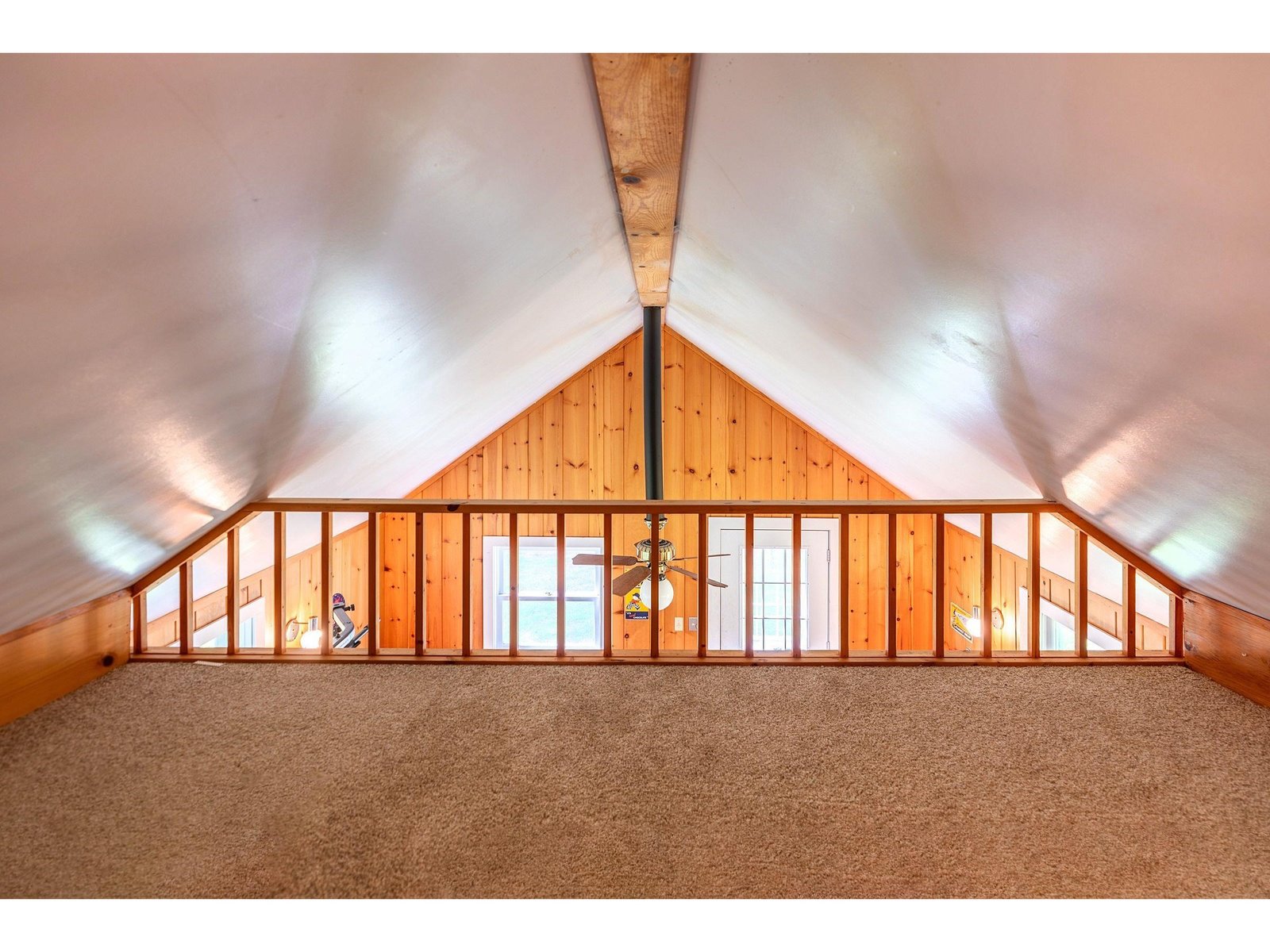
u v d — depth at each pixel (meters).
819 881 1.64
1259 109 0.70
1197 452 1.55
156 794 1.97
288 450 2.52
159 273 1.09
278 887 1.61
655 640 3.00
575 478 6.04
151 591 3.26
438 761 2.15
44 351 1.07
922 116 1.06
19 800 1.94
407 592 6.18
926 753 2.21
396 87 1.04
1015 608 4.79
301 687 2.70
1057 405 1.79
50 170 0.79
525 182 1.63
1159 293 1.10
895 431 3.70
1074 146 0.92
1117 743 2.27
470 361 3.00
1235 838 1.79
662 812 1.89
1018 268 1.29
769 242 2.04
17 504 1.48
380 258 1.53
